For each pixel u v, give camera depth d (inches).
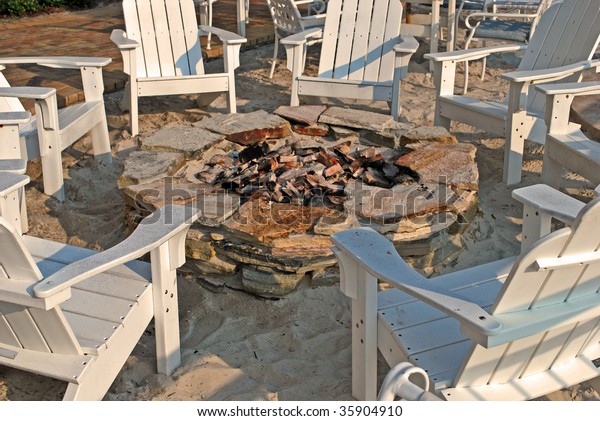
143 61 205.5
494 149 183.0
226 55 194.4
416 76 241.9
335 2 206.1
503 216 149.8
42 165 155.7
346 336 113.8
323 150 152.2
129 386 104.2
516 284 74.6
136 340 99.5
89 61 167.8
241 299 122.6
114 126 200.4
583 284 81.0
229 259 123.6
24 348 91.7
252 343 112.7
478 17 258.8
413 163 144.4
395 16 200.8
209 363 108.2
